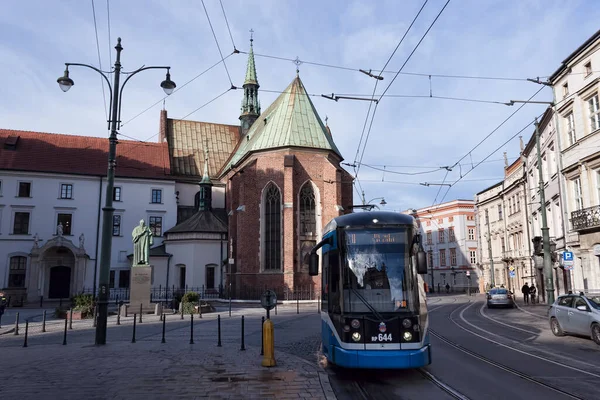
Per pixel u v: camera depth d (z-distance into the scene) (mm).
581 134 25312
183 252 44688
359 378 9812
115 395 8070
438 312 29453
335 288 10156
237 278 40906
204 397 7883
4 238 44031
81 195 47219
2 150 46656
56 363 11352
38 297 42125
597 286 23938
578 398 7824
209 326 20641
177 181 54594
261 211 41344
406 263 10039
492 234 54969
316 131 43406
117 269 46938
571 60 25781
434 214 77875
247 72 62688
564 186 27625
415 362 9250
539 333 17500
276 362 11180
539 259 35125
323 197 41750
